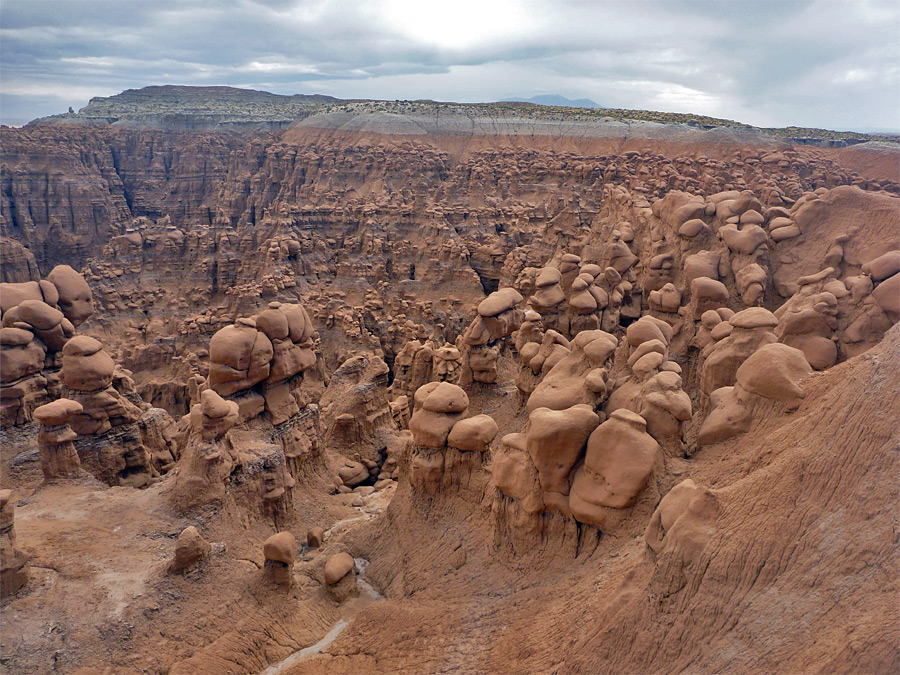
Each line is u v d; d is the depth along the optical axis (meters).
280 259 71.06
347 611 20.73
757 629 11.56
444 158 108.38
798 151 95.44
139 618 17.66
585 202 79.44
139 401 33.06
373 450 34.78
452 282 70.19
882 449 12.56
